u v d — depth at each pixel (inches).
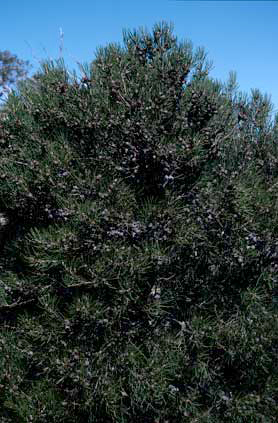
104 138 146.0
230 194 139.3
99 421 135.7
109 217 134.4
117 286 136.1
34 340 138.6
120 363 132.0
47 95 150.6
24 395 132.9
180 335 139.3
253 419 139.8
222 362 143.8
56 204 144.4
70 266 132.9
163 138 139.6
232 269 145.4
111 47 154.0
